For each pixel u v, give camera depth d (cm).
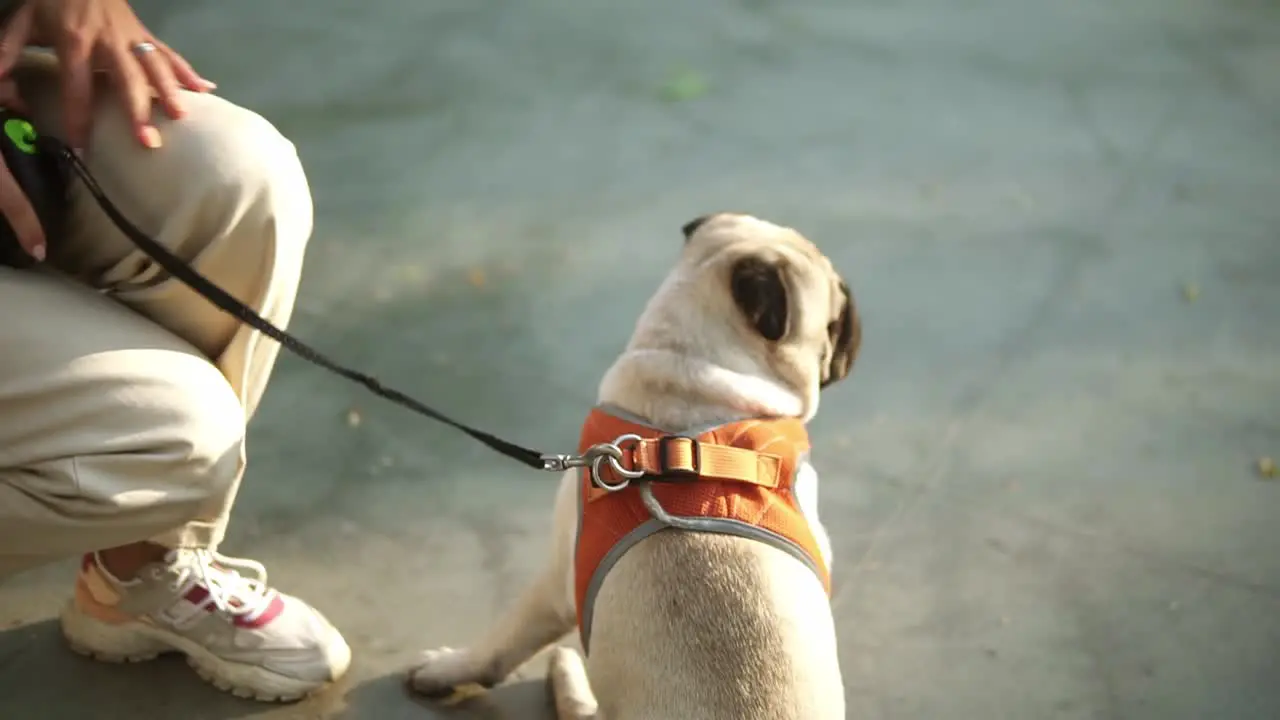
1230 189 431
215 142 203
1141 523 298
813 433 322
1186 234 407
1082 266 390
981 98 481
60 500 193
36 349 190
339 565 274
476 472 303
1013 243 400
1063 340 359
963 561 286
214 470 205
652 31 514
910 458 315
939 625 270
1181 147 454
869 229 403
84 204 204
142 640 241
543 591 227
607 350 346
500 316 356
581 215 403
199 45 476
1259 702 254
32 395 189
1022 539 292
